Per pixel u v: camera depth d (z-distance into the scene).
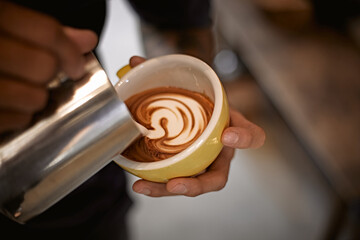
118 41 2.03
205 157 0.46
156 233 1.43
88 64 0.38
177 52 0.82
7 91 0.30
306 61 1.28
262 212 1.42
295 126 1.19
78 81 0.37
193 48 0.82
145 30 0.86
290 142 1.50
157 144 0.51
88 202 0.77
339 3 1.29
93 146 0.38
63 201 0.73
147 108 0.55
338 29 1.35
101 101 0.37
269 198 1.45
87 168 0.40
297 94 1.20
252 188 1.48
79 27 0.61
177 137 0.51
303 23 1.38
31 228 0.69
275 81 1.25
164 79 0.56
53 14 0.57
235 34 1.53
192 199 1.49
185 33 0.82
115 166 0.82
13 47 0.29
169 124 0.53
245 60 1.54
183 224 1.44
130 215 1.46
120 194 0.86
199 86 0.54
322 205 1.35
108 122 0.38
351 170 1.04
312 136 1.11
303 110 1.16
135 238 1.42
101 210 0.81
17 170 0.36
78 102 0.37
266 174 1.50
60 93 0.37
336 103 1.16
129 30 2.07
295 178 1.46
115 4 2.18
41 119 0.36
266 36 1.39
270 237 1.37
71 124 0.37
